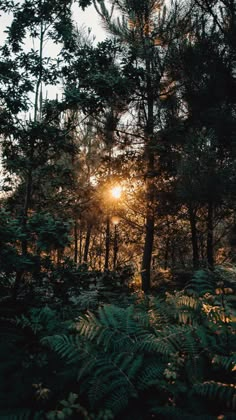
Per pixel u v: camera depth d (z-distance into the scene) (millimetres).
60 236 4992
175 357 3092
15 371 3340
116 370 2998
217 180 6770
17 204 6992
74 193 8461
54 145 6406
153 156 9531
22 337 4168
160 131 9297
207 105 8508
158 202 9836
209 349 3242
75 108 6359
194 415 2562
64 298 5504
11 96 6090
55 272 5707
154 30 10031
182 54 8922
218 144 7875
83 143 11984
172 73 9727
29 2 6340
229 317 3441
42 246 4918
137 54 6633
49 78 6531
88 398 2912
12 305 5527
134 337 3516
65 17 6746
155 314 3947
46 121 6492
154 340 3211
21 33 6398
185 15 9797
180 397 2844
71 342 3277
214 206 8109
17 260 4828
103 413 2648
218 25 8844
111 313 3639
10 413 2629
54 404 2850
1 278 5125
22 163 6137
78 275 5824
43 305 5543
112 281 6109
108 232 13648
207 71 8188
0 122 6008
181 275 9953
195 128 8312
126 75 6508
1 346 3879
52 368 3416
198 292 4148
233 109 8039
